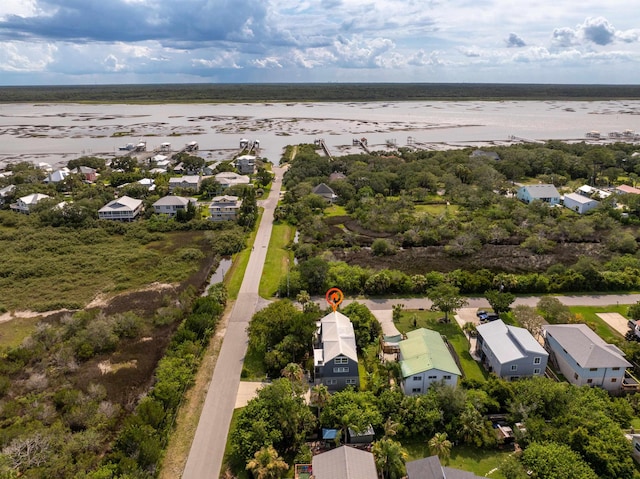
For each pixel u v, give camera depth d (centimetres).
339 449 4153
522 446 4534
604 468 4084
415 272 8956
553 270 8500
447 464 4416
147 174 16388
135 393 5512
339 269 8375
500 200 13000
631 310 6931
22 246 10131
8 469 4012
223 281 8688
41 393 5434
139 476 4053
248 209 12331
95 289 8325
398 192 15188
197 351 6159
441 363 5341
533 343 5722
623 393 5384
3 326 7081
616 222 11394
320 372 5466
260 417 4591
